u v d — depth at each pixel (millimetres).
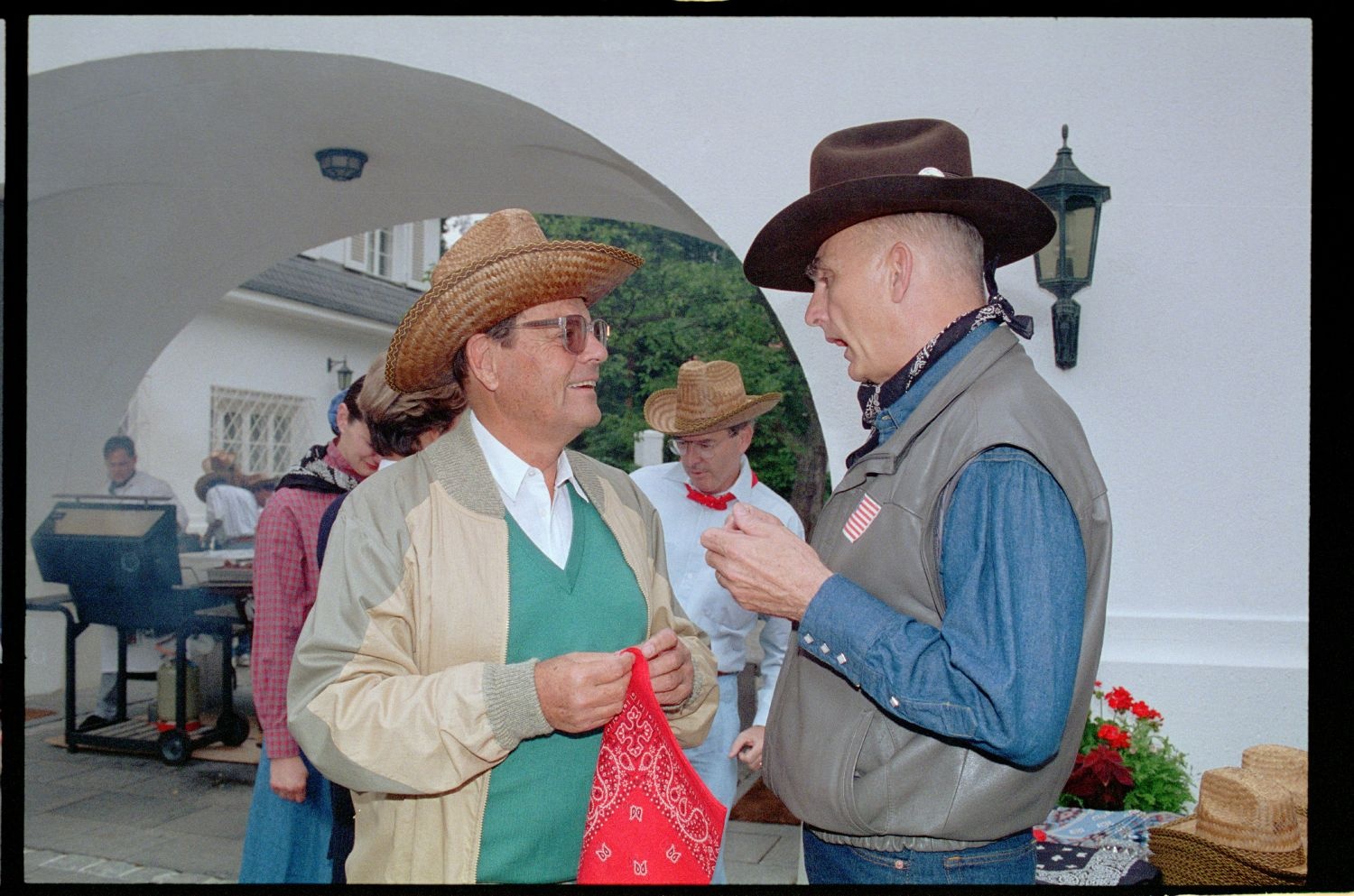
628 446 11930
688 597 3092
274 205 5270
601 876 1575
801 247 1798
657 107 3283
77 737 5320
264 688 2473
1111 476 3084
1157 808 2824
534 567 1657
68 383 6020
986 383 1521
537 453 1737
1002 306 1605
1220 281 3057
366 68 3477
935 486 1496
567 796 1648
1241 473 3047
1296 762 2646
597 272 1687
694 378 3098
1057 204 2959
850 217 1639
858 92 3193
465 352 1692
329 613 1555
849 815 1535
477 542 1626
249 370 11078
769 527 1583
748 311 11680
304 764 2480
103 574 5242
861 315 1658
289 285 11633
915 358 1600
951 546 1458
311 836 2494
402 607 1559
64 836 4152
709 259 12531
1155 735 2959
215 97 3869
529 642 1623
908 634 1431
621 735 1595
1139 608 3074
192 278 5941
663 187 3336
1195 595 3055
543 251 1591
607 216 5406
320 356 12281
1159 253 3076
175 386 10016
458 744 1451
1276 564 3029
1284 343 3037
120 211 5328
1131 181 3086
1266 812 2342
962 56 3143
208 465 9359
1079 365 3098
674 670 1626
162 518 5324
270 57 3463
